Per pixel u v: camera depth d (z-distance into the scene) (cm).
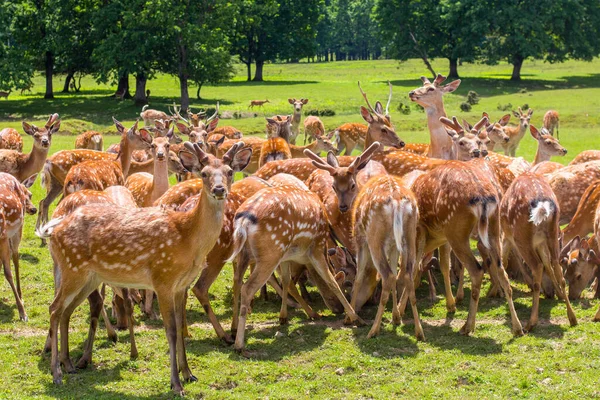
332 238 961
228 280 1033
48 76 5156
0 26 4400
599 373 675
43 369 707
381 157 1120
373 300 919
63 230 677
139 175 1165
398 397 638
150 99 4988
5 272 866
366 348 754
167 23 4347
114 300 827
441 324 839
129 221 669
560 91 5147
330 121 3416
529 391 642
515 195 848
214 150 1402
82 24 4844
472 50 6291
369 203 796
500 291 941
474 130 1216
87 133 1912
